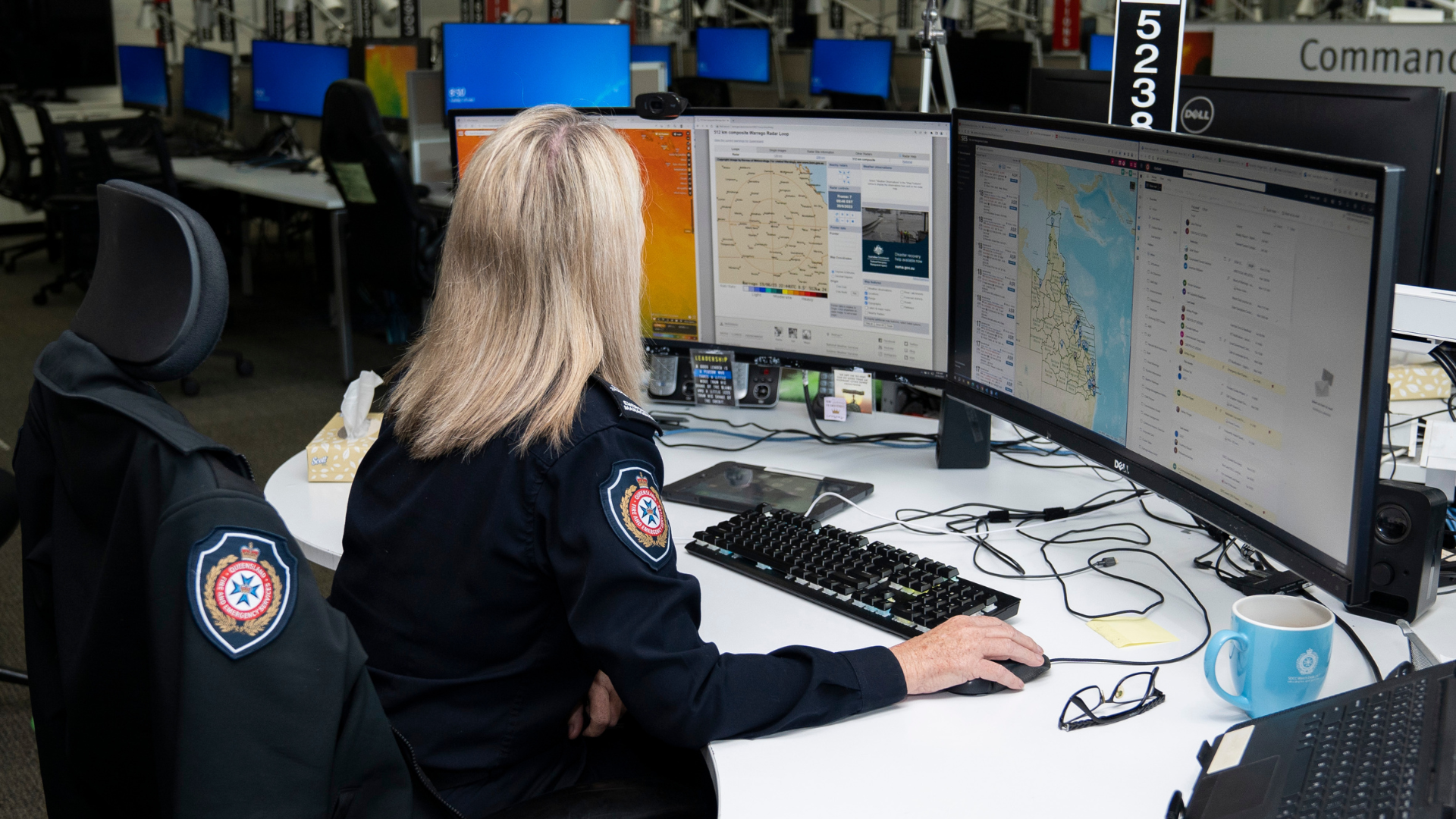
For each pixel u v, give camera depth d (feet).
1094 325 4.45
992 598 4.11
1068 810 3.02
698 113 5.74
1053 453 5.94
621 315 3.68
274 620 2.88
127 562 2.97
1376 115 5.30
